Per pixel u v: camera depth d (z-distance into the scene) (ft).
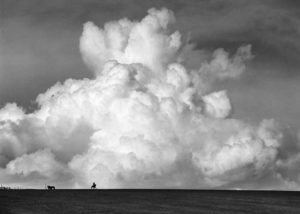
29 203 288.30
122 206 289.94
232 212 281.54
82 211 262.88
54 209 266.57
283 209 307.37
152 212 267.80
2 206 271.08
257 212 286.66
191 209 287.89
